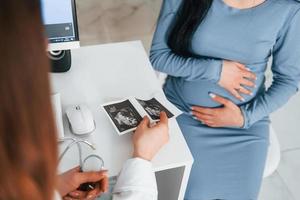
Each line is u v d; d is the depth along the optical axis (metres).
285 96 1.35
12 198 0.38
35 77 0.35
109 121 1.05
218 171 1.29
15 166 0.36
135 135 0.95
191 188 1.27
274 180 1.88
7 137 0.35
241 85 1.34
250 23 1.25
